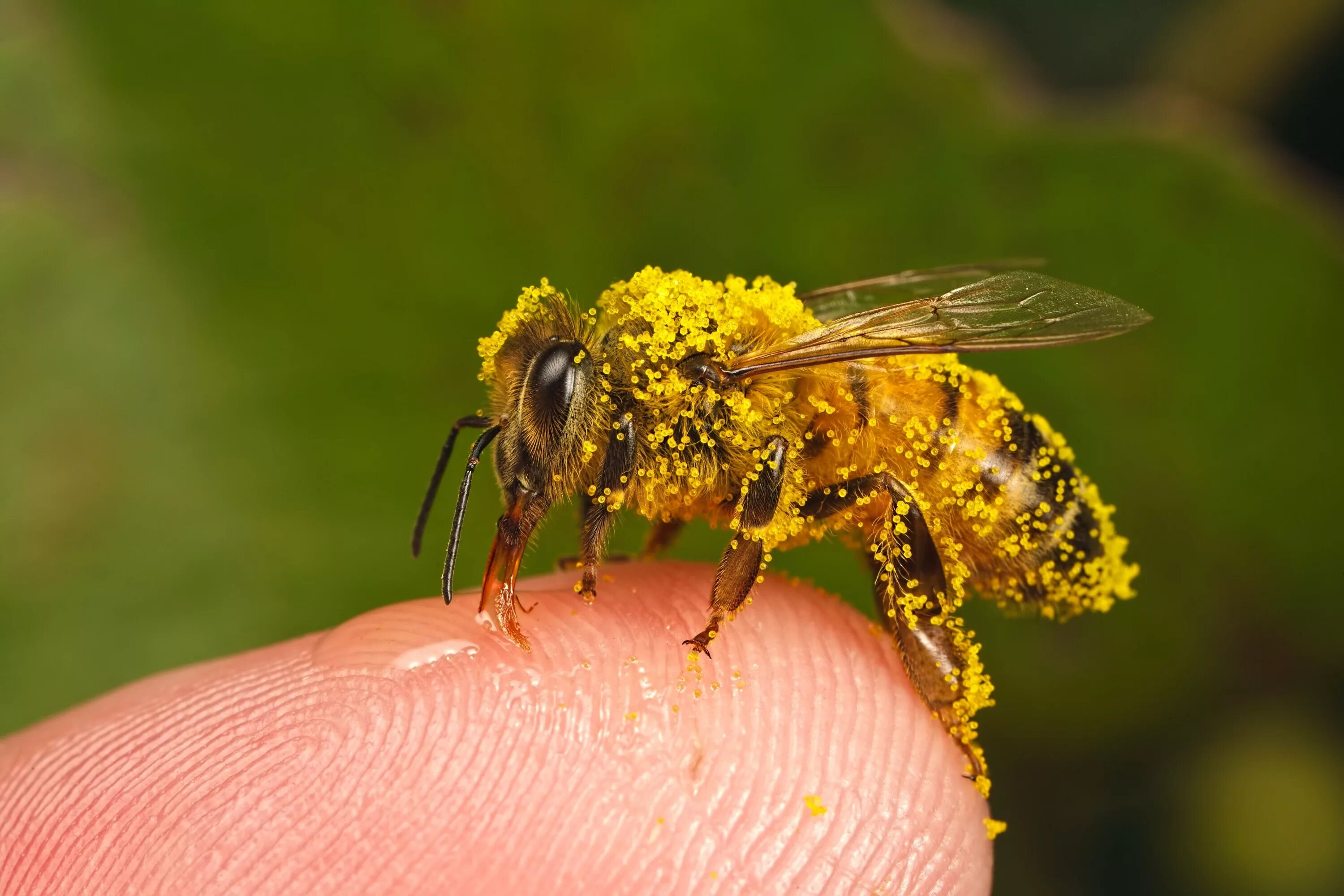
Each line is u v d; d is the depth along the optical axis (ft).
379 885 0.31
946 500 0.31
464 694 0.32
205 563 0.35
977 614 0.35
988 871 0.31
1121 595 0.32
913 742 0.32
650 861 0.31
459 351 0.36
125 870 0.31
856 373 0.31
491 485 0.35
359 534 0.35
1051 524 0.32
